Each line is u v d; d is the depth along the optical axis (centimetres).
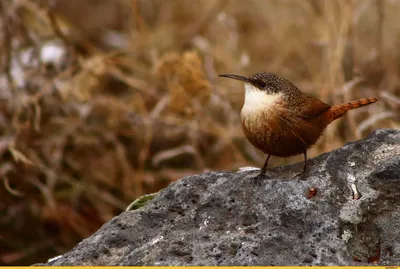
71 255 656
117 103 1302
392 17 1614
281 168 738
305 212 633
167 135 1330
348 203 652
